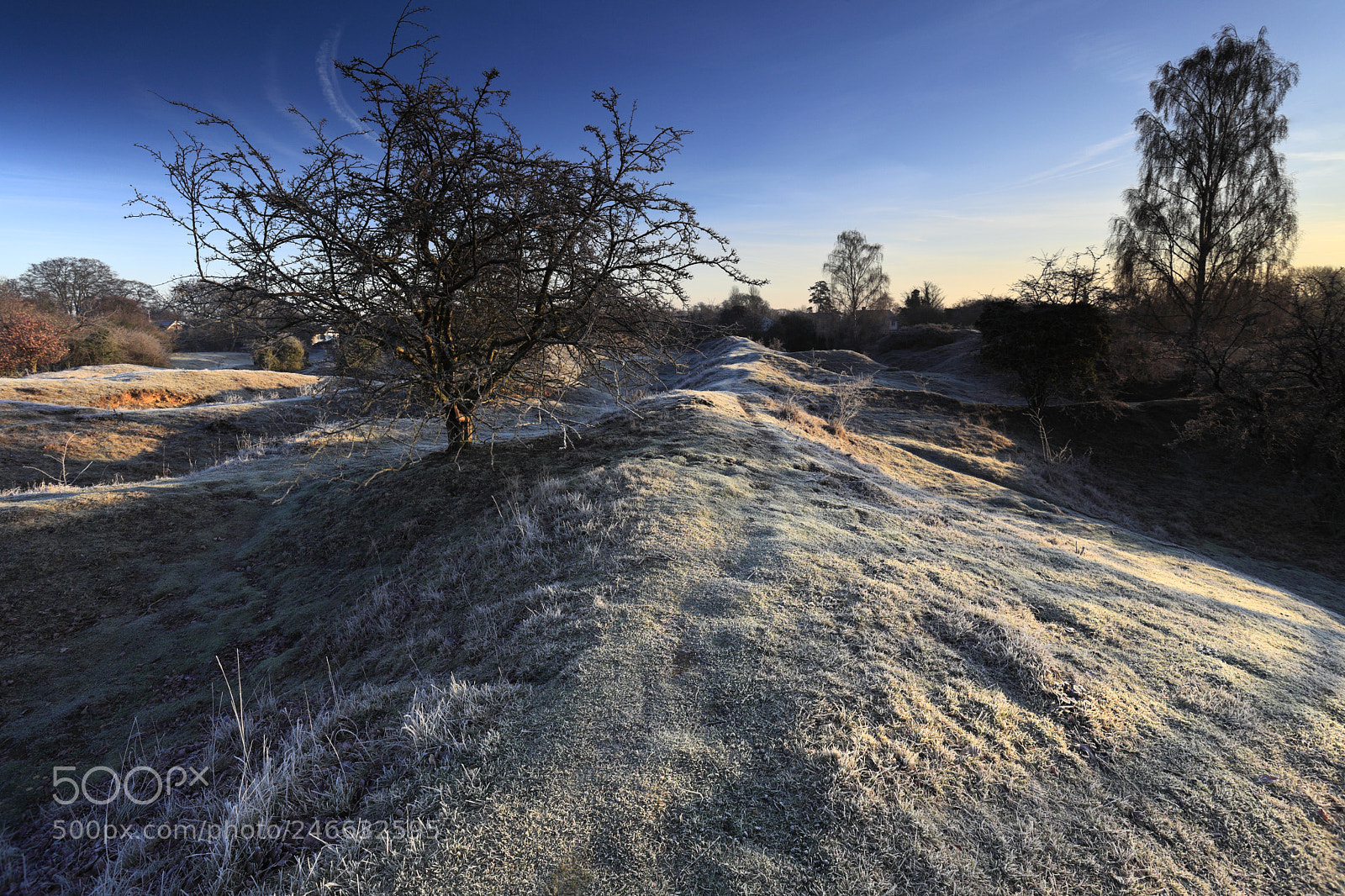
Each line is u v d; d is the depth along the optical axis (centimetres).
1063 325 2525
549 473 1070
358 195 850
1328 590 1419
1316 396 2061
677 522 781
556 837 314
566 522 808
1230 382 2448
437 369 1016
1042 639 556
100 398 2302
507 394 1152
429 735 396
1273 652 605
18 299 5009
